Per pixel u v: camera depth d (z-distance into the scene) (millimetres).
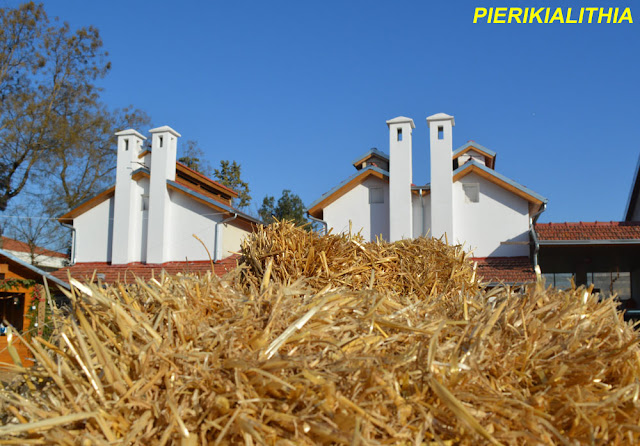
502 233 15742
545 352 2346
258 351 2186
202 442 1924
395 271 5027
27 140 25797
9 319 14336
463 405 1954
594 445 1905
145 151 19156
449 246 5273
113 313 2369
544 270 20109
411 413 1995
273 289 2705
